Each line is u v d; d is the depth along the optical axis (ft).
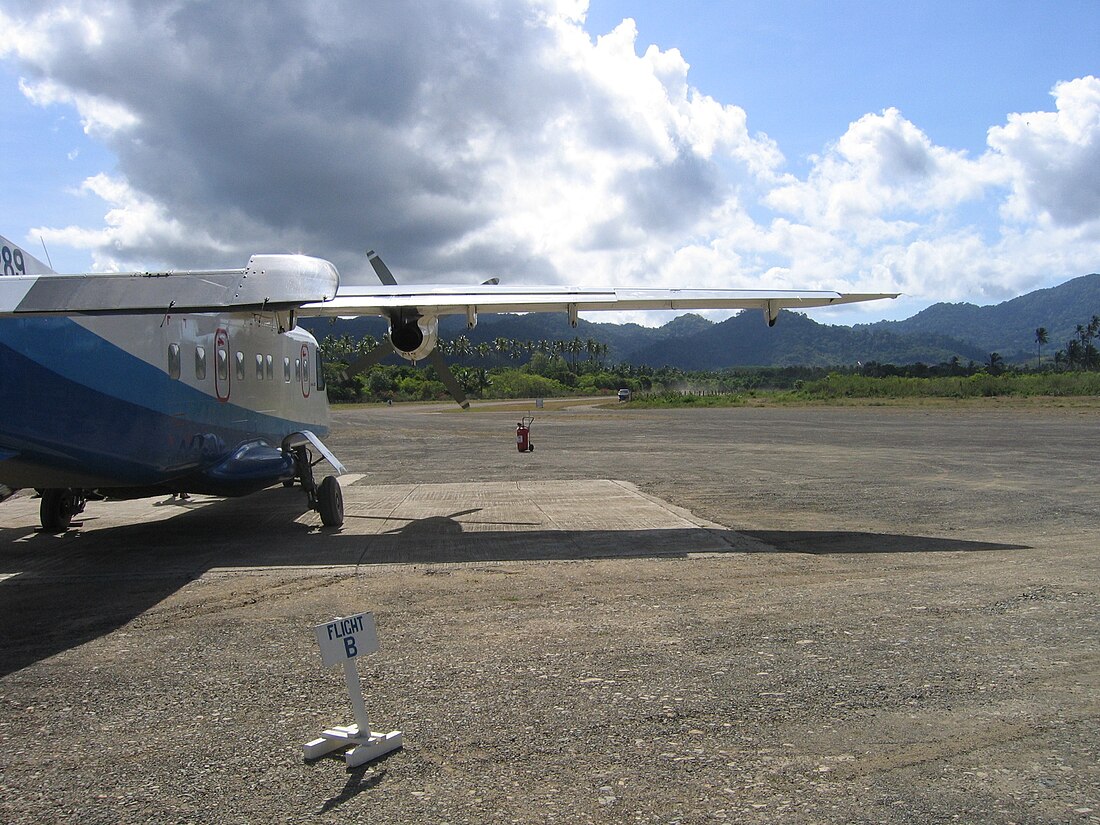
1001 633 19.83
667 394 289.94
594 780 12.73
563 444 91.04
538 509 43.09
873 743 13.83
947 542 32.68
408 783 12.76
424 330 43.14
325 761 13.60
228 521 41.55
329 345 398.42
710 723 14.80
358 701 13.80
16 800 12.45
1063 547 31.22
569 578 27.02
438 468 68.03
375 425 141.18
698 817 11.54
